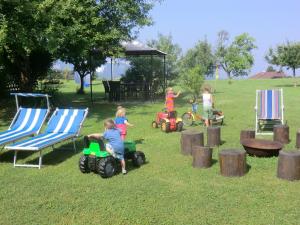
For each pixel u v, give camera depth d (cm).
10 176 471
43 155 577
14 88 1211
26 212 361
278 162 454
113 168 466
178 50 1986
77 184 436
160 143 648
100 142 466
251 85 2328
